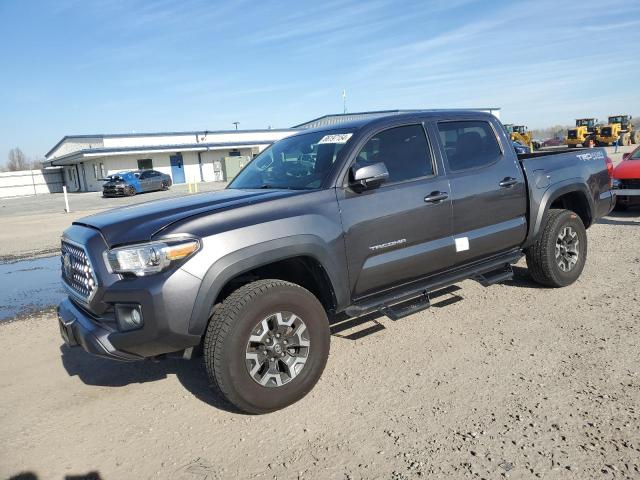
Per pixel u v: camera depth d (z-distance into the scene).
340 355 4.21
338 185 3.79
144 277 3.07
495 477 2.58
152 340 3.06
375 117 4.28
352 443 2.97
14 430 3.40
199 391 3.80
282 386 3.36
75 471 2.91
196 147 45.91
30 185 57.06
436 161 4.38
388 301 4.00
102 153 42.47
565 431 2.91
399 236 4.02
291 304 3.37
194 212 3.37
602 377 3.49
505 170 4.84
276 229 3.39
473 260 4.67
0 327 5.69
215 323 3.17
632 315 4.57
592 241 7.91
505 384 3.51
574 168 5.53
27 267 9.31
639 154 10.77
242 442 3.08
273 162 4.55
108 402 3.73
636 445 2.74
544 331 4.37
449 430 3.02
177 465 2.90
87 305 3.33
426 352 4.13
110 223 3.38
